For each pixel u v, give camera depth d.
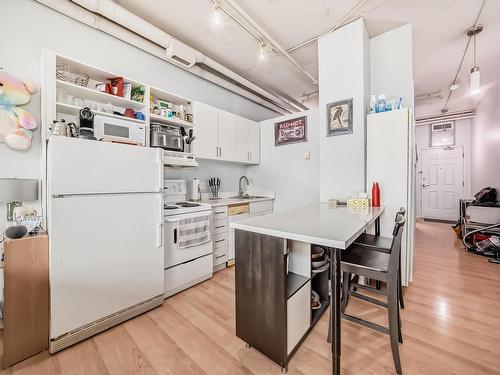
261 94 4.02
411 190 2.23
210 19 2.42
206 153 3.05
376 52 2.64
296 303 1.38
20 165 1.85
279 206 3.78
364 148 2.43
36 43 1.95
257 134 3.98
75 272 1.54
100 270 1.66
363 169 2.43
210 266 2.61
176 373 1.29
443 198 5.98
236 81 3.63
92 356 1.43
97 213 1.64
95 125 1.96
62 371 1.32
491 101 4.08
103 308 1.67
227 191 3.83
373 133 2.32
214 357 1.41
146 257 1.92
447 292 2.14
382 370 1.28
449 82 3.88
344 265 1.38
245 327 1.44
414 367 1.29
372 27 2.53
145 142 2.33
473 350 1.41
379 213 1.86
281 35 2.69
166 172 2.97
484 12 2.28
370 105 2.44
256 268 1.35
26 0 1.90
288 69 3.51
